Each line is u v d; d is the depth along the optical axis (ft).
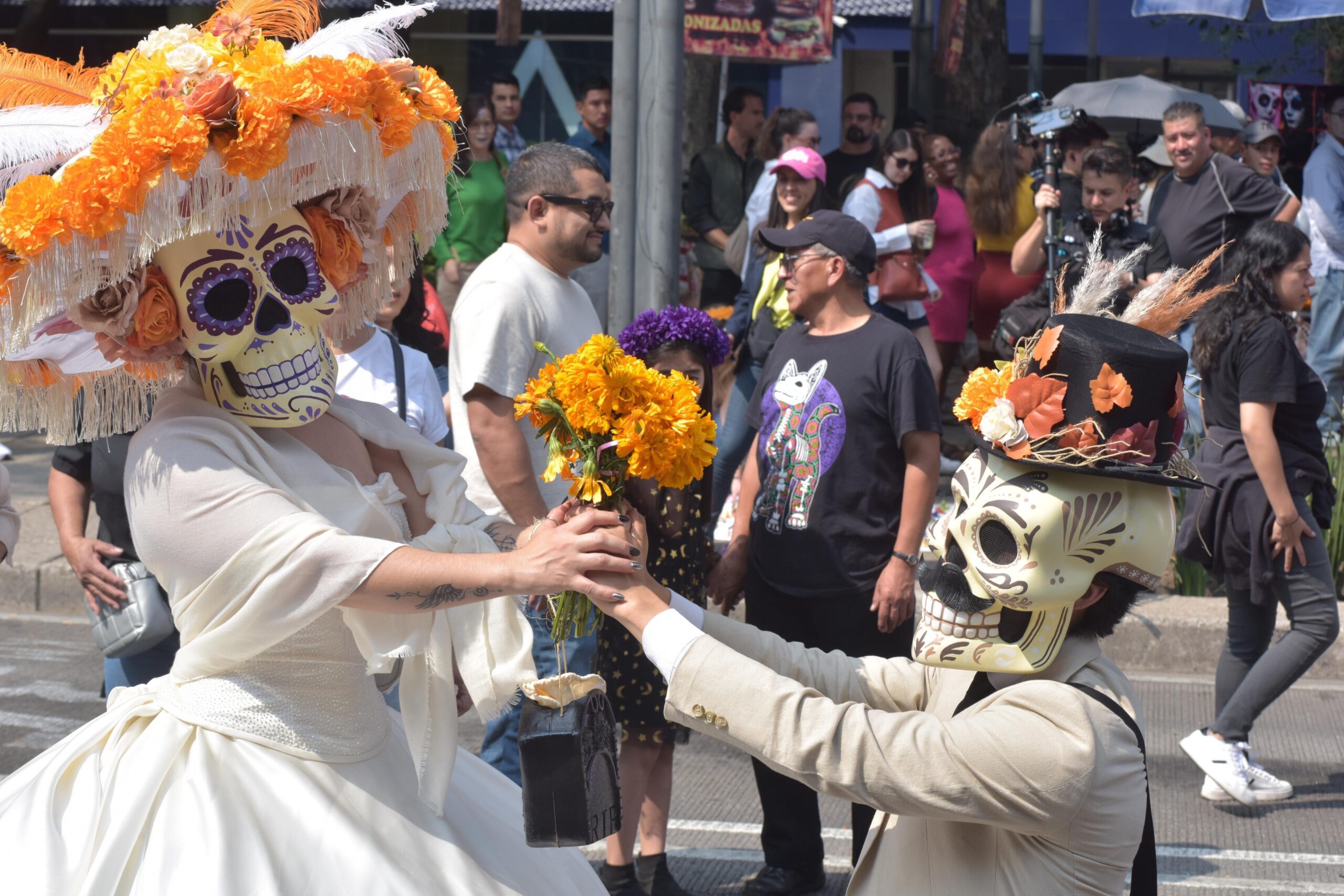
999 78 43.60
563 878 8.65
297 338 7.81
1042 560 6.63
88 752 7.95
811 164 21.52
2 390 7.93
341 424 8.58
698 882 14.10
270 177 7.23
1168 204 25.34
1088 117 28.07
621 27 19.65
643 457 7.22
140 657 13.01
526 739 7.52
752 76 59.82
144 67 7.19
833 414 13.35
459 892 7.73
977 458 7.00
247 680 7.88
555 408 7.46
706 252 30.48
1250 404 15.56
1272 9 28.04
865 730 6.70
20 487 27.96
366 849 7.54
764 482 13.88
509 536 8.82
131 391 8.33
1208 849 14.83
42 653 20.74
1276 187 25.12
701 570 13.04
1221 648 20.58
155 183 6.80
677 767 17.46
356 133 7.43
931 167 29.12
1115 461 6.57
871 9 59.41
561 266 13.73
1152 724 18.53
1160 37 60.75
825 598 13.43
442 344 17.08
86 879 7.22
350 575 7.22
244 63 7.18
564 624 7.69
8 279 6.88
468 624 8.39
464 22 51.06
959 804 6.57
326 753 7.92
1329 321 29.01
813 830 13.73
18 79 7.68
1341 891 13.76
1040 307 23.80
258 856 7.32
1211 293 7.36
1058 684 6.73
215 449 7.55
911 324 25.16
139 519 7.55
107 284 7.18
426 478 8.80
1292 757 17.49
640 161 19.88
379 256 8.82
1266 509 15.79
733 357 22.56
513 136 33.99
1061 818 6.52
